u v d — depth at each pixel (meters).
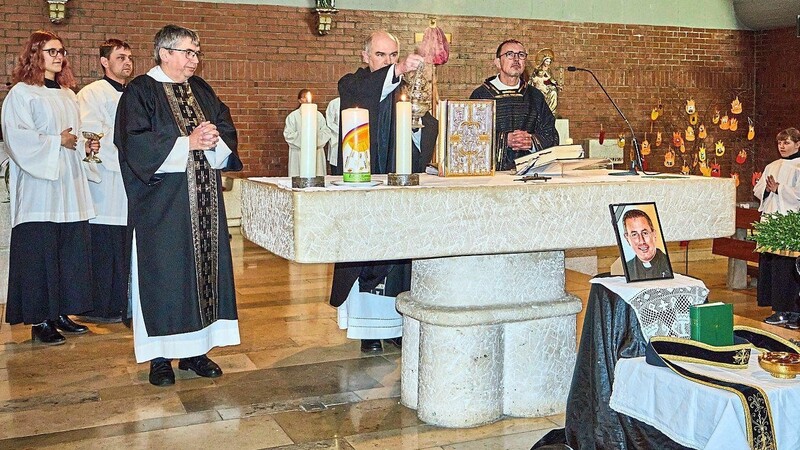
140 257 4.21
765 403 2.44
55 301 5.32
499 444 3.46
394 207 2.95
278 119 9.83
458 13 10.44
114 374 4.58
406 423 3.74
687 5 11.55
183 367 4.61
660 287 2.97
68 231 5.45
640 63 11.41
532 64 10.82
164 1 9.26
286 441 3.54
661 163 11.65
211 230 4.38
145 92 4.22
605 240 3.29
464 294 3.61
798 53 11.42
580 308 3.79
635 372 2.81
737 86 11.94
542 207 3.17
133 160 4.09
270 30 9.70
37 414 3.92
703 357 2.73
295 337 5.38
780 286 6.03
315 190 2.89
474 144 3.54
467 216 3.06
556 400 3.79
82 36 8.98
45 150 5.20
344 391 4.23
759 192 6.79
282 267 8.16
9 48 8.74
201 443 3.54
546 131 4.95
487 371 3.66
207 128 4.12
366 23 10.05
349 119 3.10
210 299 4.39
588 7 11.07
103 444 3.54
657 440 2.83
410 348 3.92
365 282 4.68
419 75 3.49
